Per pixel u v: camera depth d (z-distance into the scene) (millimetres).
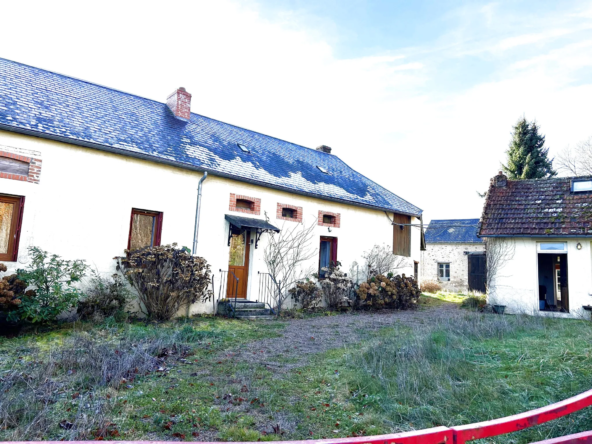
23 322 7582
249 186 12234
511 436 3688
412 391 4730
